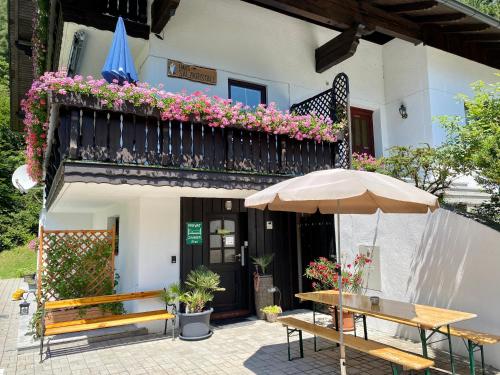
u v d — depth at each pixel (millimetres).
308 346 5762
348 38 8227
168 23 7422
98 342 6062
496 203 5898
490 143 4848
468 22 8445
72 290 7020
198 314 6160
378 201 4836
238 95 8273
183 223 7246
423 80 9180
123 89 5242
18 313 8625
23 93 11180
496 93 5309
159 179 5457
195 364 5066
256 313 7559
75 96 4930
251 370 4840
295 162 6961
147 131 5531
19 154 21031
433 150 6746
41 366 5059
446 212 5355
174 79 7402
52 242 7035
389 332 6250
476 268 4898
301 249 8445
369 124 10234
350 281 6469
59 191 5879
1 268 16609
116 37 5973
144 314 6230
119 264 8070
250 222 7914
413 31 8703
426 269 5566
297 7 7246
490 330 4691
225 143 6227
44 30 7473
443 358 5055
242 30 8344
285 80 8805
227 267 7773
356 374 4676
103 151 5156
